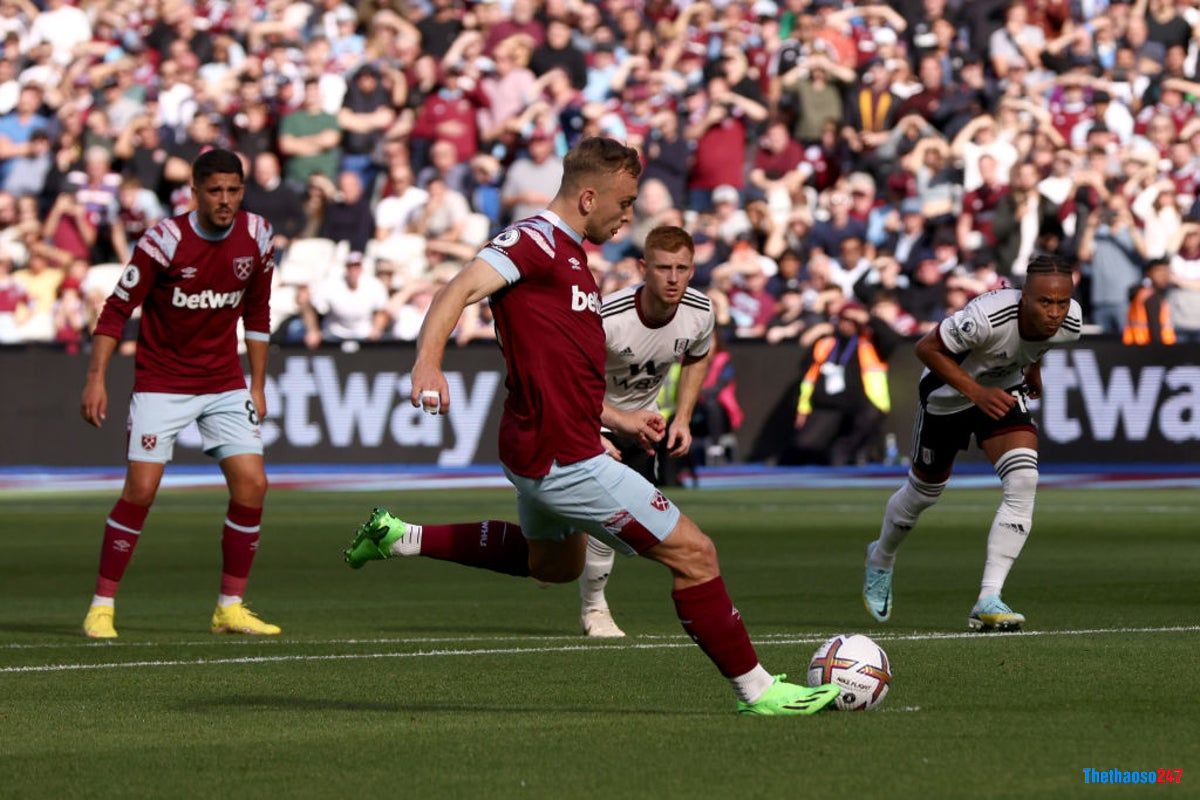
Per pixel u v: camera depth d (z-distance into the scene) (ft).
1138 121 219.82
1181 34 226.79
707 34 243.19
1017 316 75.15
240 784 42.34
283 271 220.43
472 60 238.68
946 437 77.36
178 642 74.64
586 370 49.80
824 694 51.44
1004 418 76.64
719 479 192.03
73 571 110.63
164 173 239.71
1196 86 216.95
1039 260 74.74
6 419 210.38
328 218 222.69
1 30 272.72
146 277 77.92
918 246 205.57
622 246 218.38
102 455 208.95
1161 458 189.67
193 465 213.66
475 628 79.51
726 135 223.30
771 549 119.85
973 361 77.05
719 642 50.83
